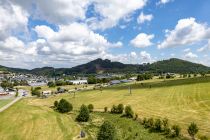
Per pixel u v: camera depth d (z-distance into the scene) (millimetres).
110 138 65938
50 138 76062
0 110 130875
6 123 96188
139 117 98625
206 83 194375
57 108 128375
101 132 67062
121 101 147875
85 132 82438
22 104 160000
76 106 144750
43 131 83812
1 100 194875
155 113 104250
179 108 110562
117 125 90250
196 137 68375
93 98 174500
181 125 81625
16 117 107625
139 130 80125
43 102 176625
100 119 103875
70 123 96875
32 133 81562
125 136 74688
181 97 139750
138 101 141375
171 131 75375
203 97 132500
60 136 78000
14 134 80938
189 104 117562
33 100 193750
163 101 133000
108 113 115688
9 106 148125
